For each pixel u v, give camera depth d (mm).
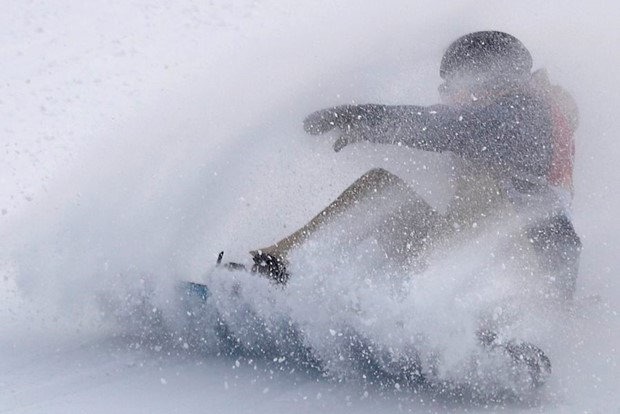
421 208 13055
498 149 13047
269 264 12680
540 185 12953
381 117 13797
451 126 13266
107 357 12852
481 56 13727
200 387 11641
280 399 11258
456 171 13422
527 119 13109
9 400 11000
